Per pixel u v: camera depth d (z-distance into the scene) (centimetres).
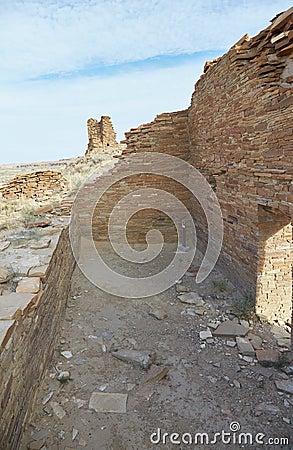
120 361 413
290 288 520
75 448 287
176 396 353
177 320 518
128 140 888
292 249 504
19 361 266
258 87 438
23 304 291
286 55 391
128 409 333
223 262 661
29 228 631
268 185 442
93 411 329
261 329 484
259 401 343
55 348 434
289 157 380
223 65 556
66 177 1312
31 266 394
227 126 570
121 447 291
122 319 525
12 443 244
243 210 536
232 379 378
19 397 267
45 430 302
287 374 383
